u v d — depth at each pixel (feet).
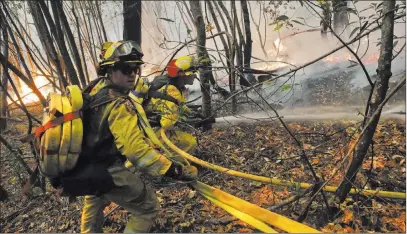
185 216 11.04
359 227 9.18
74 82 16.57
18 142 19.86
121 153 7.67
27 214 13.21
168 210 11.43
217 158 14.40
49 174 7.45
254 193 11.68
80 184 7.63
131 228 8.79
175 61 11.57
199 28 15.12
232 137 16.39
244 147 15.19
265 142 15.49
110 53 7.64
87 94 7.70
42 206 13.58
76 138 7.27
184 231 10.46
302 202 10.11
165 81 11.60
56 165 7.30
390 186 10.95
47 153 7.18
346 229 9.13
